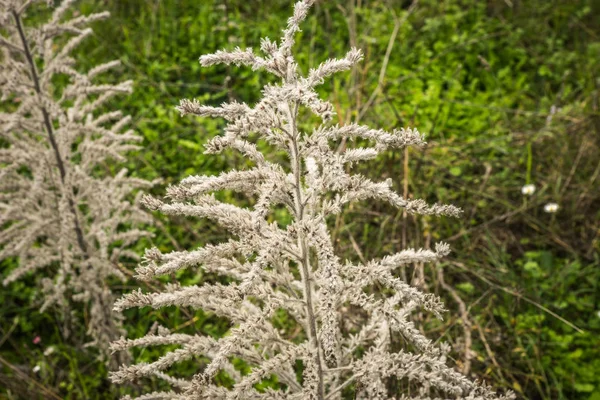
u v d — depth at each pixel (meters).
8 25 3.10
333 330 1.76
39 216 3.35
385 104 5.27
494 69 6.01
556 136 5.02
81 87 3.21
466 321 3.37
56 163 3.31
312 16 6.39
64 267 3.35
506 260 4.29
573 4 6.77
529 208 4.65
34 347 4.02
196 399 2.09
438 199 4.41
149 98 5.46
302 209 2.05
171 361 2.17
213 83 5.76
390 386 3.09
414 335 2.02
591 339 3.82
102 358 3.49
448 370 2.09
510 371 3.49
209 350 2.24
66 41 5.95
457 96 5.52
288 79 1.86
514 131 5.20
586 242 4.51
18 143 3.27
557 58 6.00
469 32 6.36
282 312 3.84
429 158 4.65
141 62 5.91
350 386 3.16
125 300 2.01
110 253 4.31
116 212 3.42
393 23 6.38
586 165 4.86
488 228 4.53
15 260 4.46
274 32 6.18
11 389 3.60
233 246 1.98
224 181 1.90
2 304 4.18
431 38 6.26
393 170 4.42
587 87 5.62
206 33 6.16
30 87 3.24
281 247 1.87
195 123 5.20
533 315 3.91
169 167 4.90
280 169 2.04
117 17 6.46
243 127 1.74
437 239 4.25
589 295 4.16
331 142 4.47
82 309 4.13
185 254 2.03
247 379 2.08
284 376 2.35
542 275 4.16
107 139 3.39
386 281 2.00
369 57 5.58
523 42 6.34
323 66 1.87
